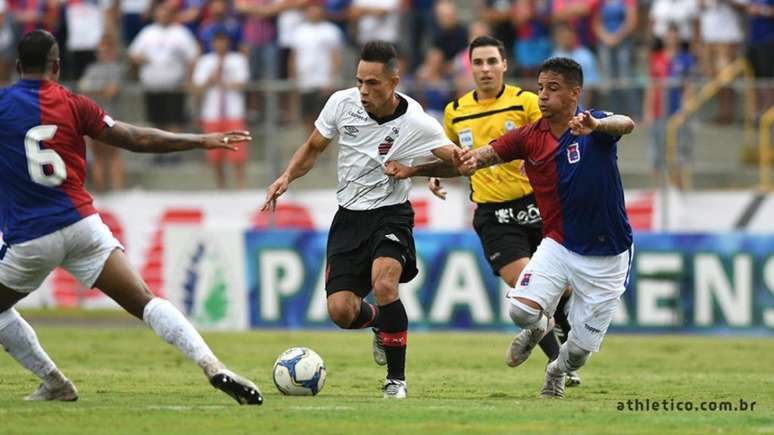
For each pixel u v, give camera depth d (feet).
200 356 91.20
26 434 81.51
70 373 132.36
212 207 224.53
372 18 247.91
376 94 103.04
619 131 97.76
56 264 91.97
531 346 109.50
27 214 90.33
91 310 226.58
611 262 101.50
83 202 91.61
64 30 257.75
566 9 235.61
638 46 240.53
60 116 91.15
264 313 200.64
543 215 102.83
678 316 187.52
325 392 113.39
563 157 100.01
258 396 93.66
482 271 191.11
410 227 106.83
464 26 246.27
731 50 233.96
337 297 106.01
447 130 128.98
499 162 103.04
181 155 226.79
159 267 225.97
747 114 211.41
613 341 181.06
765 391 119.14
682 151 210.18
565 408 98.68
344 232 107.45
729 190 209.46
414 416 91.61
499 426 86.79
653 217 210.59
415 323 194.39
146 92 222.69
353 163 106.32
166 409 94.27
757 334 184.85
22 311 225.56
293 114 219.82
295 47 241.14
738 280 185.16
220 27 231.71
